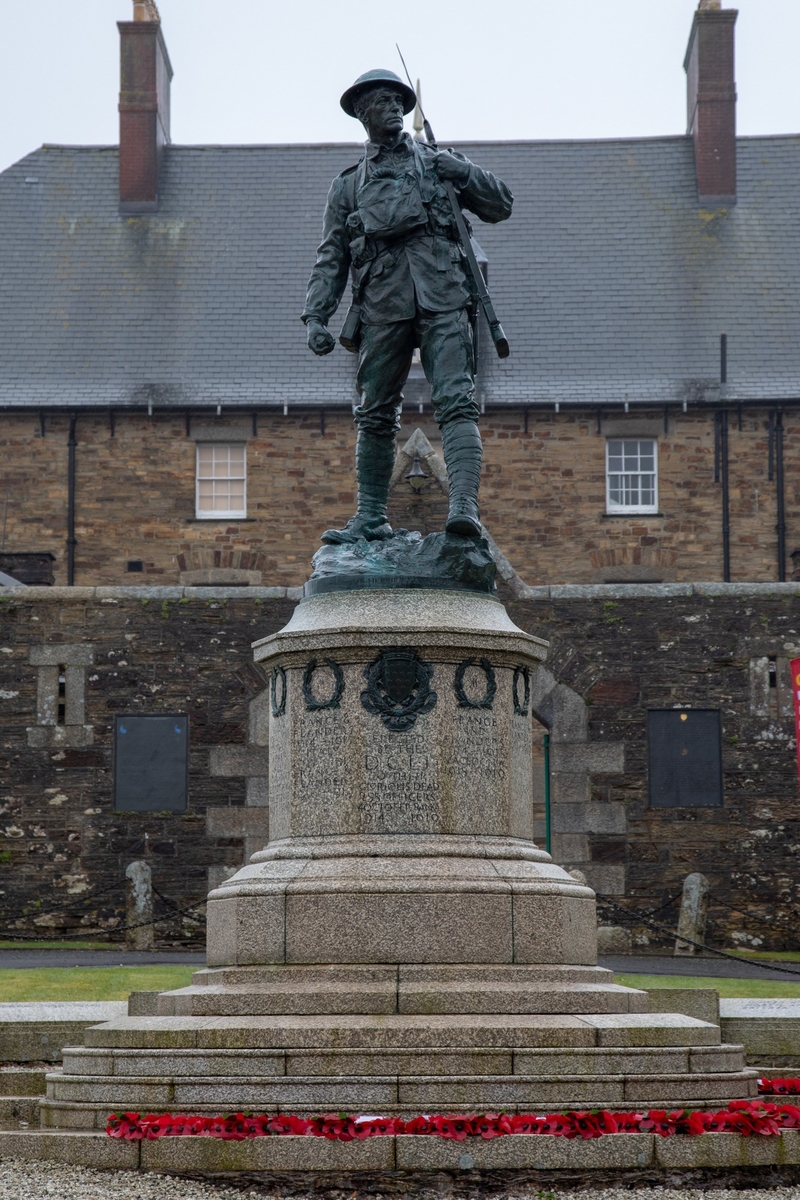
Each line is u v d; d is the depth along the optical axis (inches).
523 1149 289.4
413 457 987.9
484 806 374.6
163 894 902.4
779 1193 284.7
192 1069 310.0
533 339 1424.7
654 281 1469.0
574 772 912.9
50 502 1378.0
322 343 418.9
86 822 911.7
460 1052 308.3
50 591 932.0
